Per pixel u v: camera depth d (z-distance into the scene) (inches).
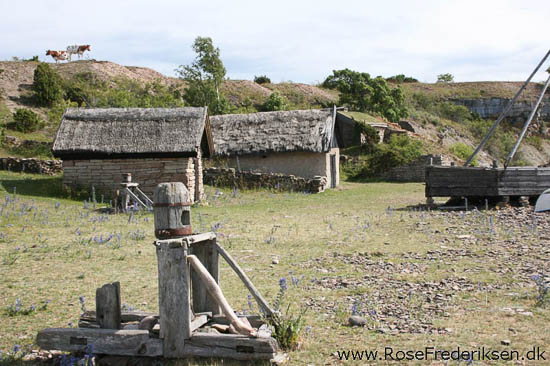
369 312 251.8
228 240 473.7
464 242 434.6
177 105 1899.6
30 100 1672.0
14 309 265.1
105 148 817.5
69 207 716.7
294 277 329.4
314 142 1131.9
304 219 627.2
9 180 888.3
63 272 356.2
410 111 2940.5
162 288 189.5
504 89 4060.0
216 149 1190.3
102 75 2215.8
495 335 208.4
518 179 663.8
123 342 191.3
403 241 452.4
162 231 193.0
